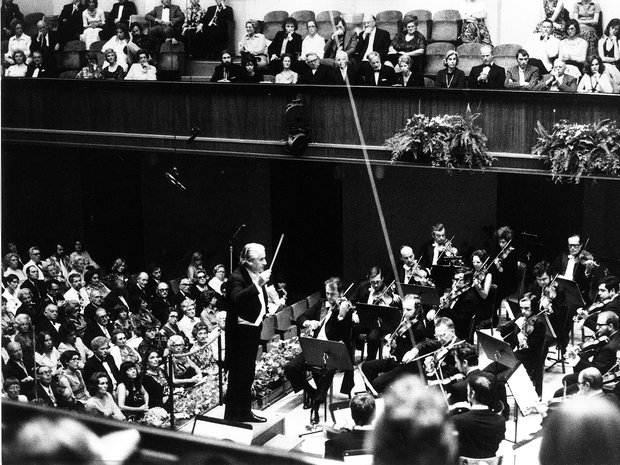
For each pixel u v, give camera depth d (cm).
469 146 1285
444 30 1577
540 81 1331
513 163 1301
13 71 1761
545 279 1270
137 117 1566
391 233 1822
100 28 1844
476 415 805
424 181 1783
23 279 1541
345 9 1722
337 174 1777
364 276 1850
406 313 1131
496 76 1327
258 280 784
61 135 1636
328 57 1529
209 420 576
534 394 928
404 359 1066
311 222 1797
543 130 1259
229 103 1483
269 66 1555
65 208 2058
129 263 2019
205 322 1298
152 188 2036
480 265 1323
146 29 1825
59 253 1753
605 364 1016
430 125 1305
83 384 1068
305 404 1173
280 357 1238
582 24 1407
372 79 1408
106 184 1998
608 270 1556
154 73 1623
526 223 1669
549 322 1176
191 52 1734
